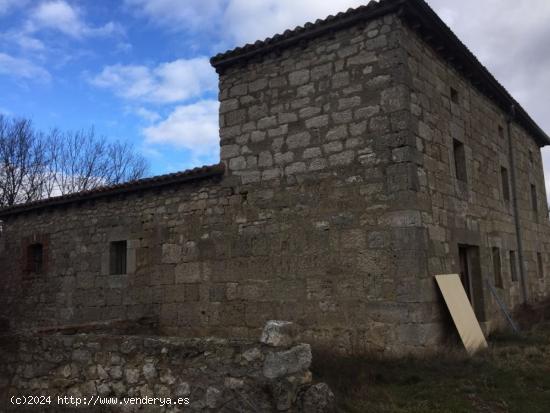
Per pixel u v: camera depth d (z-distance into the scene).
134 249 10.57
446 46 9.00
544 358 7.04
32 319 12.37
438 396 5.56
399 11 7.67
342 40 8.23
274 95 8.90
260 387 4.56
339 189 8.00
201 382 4.86
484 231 10.17
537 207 14.75
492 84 11.14
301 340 8.00
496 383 5.90
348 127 8.02
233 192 9.22
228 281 9.07
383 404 5.30
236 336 8.81
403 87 7.59
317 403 4.59
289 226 8.45
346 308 7.71
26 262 12.83
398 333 7.20
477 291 9.56
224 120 9.45
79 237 11.70
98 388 5.50
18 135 22.11
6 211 13.22
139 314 10.28
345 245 7.84
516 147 13.48
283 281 8.41
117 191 10.81
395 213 7.41
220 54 9.39
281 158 8.69
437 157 8.42
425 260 7.39
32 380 6.05
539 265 14.27
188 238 9.74
